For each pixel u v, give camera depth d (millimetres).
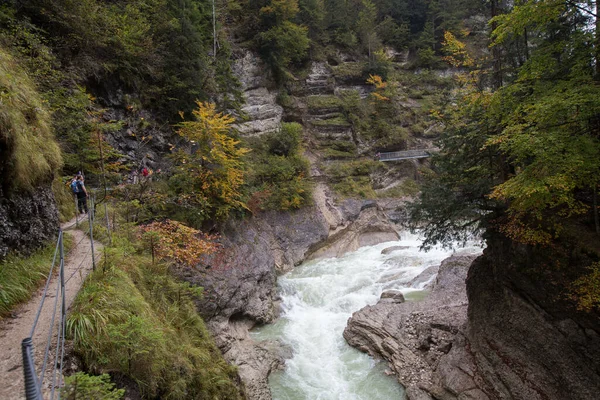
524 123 8898
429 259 23203
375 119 41156
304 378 13453
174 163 20188
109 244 10141
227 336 14906
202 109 18156
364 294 19781
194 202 17797
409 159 38969
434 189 13180
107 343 5570
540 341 9562
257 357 14258
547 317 9516
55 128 12680
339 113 39594
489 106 10711
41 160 8836
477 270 12844
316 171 34312
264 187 27109
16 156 7332
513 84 10016
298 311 19047
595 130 8594
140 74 20797
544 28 10406
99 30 17609
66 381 3975
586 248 8625
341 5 45844
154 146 20750
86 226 11836
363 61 44969
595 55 8750
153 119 21375
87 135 13641
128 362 5602
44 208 8852
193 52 23453
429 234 13945
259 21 36438
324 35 44406
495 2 13102
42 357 4891
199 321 10711
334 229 29641
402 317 15547
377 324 15305
